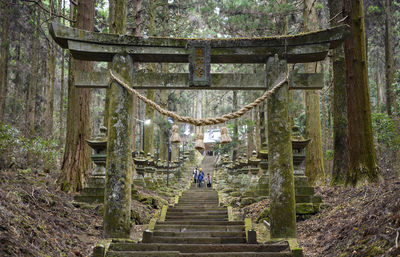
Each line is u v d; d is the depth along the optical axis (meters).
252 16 16.53
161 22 24.78
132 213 10.18
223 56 7.43
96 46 7.20
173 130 7.63
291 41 7.23
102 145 10.50
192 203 14.95
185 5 24.58
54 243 6.27
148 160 17.62
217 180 26.58
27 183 9.20
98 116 31.44
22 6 19.12
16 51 22.30
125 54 7.27
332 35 7.04
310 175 14.05
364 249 5.34
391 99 16.48
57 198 9.23
